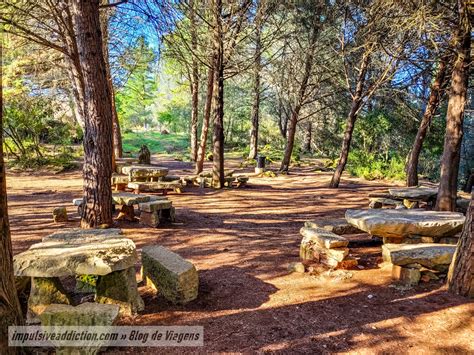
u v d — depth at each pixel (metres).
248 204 10.31
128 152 28.81
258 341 2.90
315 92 18.66
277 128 35.12
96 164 6.16
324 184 14.93
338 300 3.70
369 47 11.04
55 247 3.47
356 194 12.34
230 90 30.67
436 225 4.76
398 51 10.59
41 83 15.85
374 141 19.66
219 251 5.64
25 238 5.91
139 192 10.62
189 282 3.64
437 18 6.84
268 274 4.55
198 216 8.42
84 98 6.09
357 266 4.67
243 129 37.25
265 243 6.17
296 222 8.20
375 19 10.07
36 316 3.16
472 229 3.58
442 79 11.45
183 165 21.88
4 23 8.16
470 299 3.57
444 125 16.81
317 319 3.28
